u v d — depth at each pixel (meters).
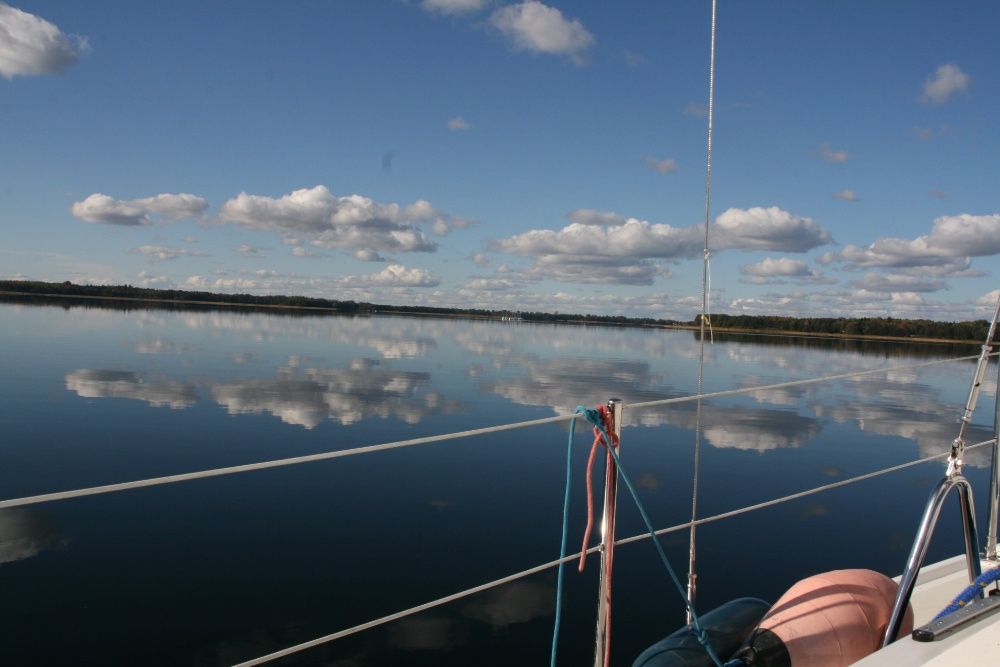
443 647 4.35
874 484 8.74
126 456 8.89
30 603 4.71
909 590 1.97
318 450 9.67
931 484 8.86
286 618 4.66
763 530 6.77
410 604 4.92
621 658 4.29
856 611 2.39
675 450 10.45
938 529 7.04
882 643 2.41
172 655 4.14
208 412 12.27
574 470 8.75
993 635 1.69
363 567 5.51
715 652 2.50
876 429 13.51
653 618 4.82
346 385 17.23
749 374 26.20
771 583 5.47
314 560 5.61
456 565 5.62
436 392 16.81
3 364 18.42
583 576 5.51
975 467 10.23
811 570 5.78
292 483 7.74
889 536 6.75
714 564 5.84
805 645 2.31
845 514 7.41
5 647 4.14
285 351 27.45
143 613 4.64
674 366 28.84
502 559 5.79
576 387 19.16
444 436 2.14
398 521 6.59
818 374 27.05
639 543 6.26
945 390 22.30
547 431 11.30
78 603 4.74
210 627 4.49
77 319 43.53
